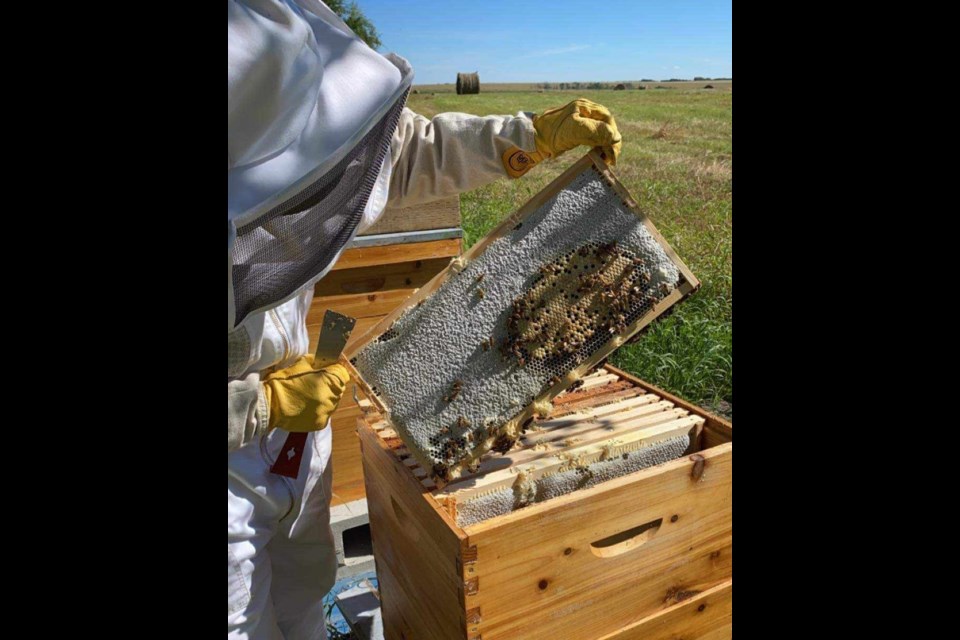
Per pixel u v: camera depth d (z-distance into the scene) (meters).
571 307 1.63
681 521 1.71
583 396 2.17
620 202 1.65
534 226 1.67
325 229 1.38
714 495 1.74
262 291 1.33
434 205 2.73
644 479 1.61
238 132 1.20
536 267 1.65
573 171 1.67
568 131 1.65
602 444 1.80
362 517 2.72
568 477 1.76
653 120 18.77
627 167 11.51
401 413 1.67
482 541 1.45
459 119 1.83
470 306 1.67
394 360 1.69
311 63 1.27
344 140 1.32
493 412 1.63
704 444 1.96
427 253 2.75
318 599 2.03
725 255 6.12
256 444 1.68
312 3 1.57
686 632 1.82
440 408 1.65
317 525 1.90
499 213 8.64
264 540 1.71
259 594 1.71
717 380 4.49
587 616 1.65
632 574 1.68
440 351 1.67
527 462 1.74
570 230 1.65
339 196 1.37
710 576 1.82
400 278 2.77
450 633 1.65
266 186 1.24
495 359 1.65
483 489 1.65
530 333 1.62
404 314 1.72
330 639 2.47
